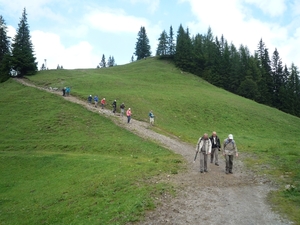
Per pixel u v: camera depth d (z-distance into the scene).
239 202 11.73
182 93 60.97
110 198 13.33
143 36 135.25
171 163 20.25
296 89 102.81
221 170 18.16
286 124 49.88
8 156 26.38
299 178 14.73
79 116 38.12
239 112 51.47
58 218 12.60
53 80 63.09
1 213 15.30
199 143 17.50
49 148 28.80
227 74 93.69
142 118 40.25
